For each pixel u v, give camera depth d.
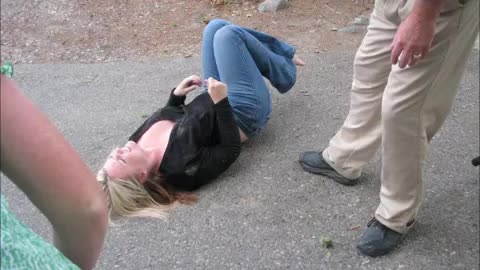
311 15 4.55
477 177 2.65
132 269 2.32
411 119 1.97
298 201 2.60
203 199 2.66
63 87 3.78
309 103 3.37
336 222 2.46
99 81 3.83
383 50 2.23
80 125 3.35
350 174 2.60
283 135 3.09
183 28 4.50
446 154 2.81
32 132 0.78
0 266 0.81
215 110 2.74
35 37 4.43
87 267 0.99
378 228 2.27
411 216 2.22
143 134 2.85
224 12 4.68
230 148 2.73
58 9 4.81
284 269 2.26
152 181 2.63
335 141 2.62
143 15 4.68
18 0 4.86
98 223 0.90
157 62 4.05
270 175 2.78
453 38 1.83
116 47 4.30
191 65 3.97
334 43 4.11
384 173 2.15
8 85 0.76
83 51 4.27
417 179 2.12
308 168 2.75
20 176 0.79
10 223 0.83
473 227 2.36
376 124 2.45
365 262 2.25
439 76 1.90
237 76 2.95
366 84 2.37
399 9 2.02
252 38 3.03
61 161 0.81
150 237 2.46
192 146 2.66
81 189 0.85
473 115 3.12
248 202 2.62
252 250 2.36
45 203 0.83
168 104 2.99
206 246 2.40
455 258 2.23
